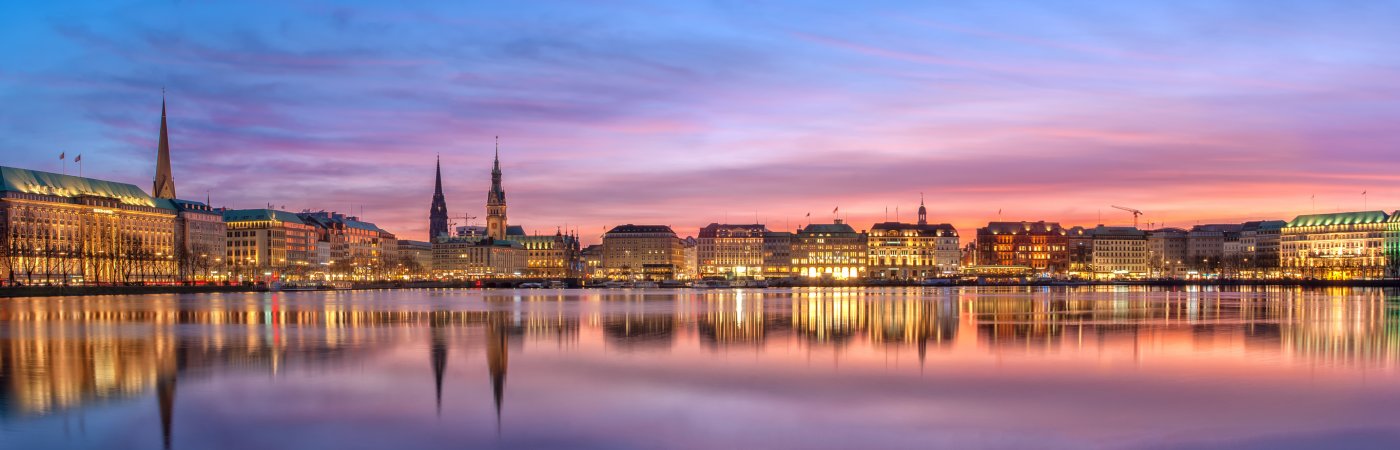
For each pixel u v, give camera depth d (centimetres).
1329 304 18912
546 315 14425
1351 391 6481
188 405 6041
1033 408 5991
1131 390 6569
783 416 5794
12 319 13438
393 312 15488
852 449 5081
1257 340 9769
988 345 9306
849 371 7475
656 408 6003
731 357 8362
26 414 5772
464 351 8788
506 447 5081
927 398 6319
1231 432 5350
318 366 7694
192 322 12694
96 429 5406
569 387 6719
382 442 5166
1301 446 5059
